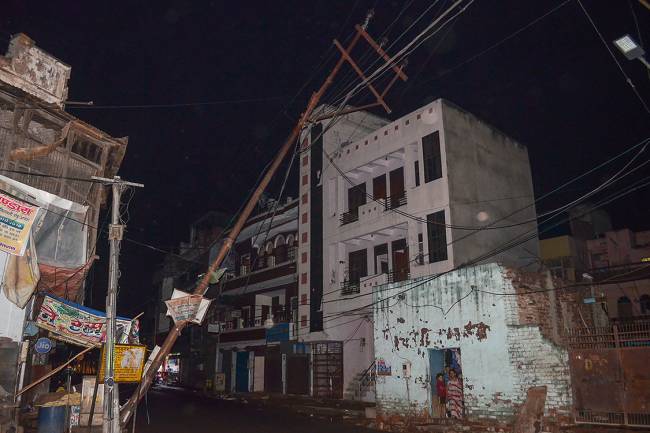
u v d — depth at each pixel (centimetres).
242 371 3666
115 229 1318
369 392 2517
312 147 3045
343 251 2769
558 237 3177
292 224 3397
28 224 1239
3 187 1331
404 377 1850
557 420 1431
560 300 1786
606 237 3108
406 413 1814
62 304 1477
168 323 4969
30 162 1467
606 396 1401
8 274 1295
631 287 2617
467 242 2205
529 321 1622
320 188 2939
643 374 1359
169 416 2012
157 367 1459
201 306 1502
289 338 3064
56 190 1515
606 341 1444
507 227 2350
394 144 2512
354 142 2773
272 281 3378
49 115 1507
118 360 1258
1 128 1413
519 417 1466
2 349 1279
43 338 1450
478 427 1572
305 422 1823
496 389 1585
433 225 2239
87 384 1516
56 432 1389
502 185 2502
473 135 2427
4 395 1247
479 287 1684
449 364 1845
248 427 1670
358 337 2708
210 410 2270
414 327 1859
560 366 1462
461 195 2250
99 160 1667
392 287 1973
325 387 2825
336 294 2689
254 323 3534
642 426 1328
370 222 2555
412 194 2353
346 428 1664
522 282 1655
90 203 1620
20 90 1394
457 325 1723
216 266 1534
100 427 1445
